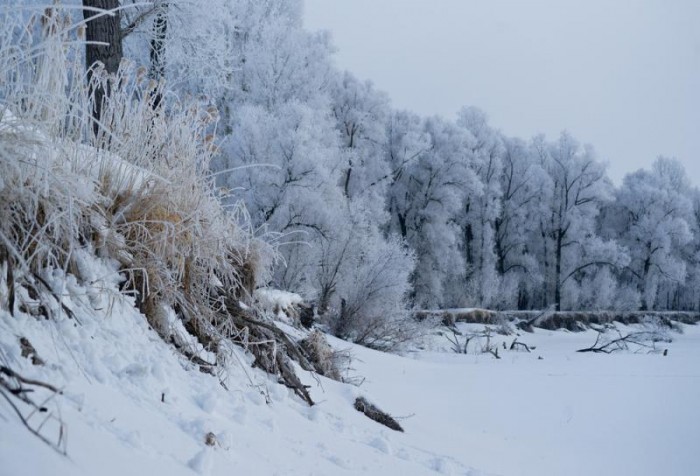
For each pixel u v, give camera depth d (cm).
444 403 939
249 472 268
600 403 1112
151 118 484
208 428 285
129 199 406
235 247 536
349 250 2117
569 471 655
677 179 6856
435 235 4241
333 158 2908
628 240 5950
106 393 261
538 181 5238
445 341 2556
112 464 190
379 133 3953
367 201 3559
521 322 3678
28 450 162
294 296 1093
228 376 433
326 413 527
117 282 372
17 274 276
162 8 1267
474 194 4769
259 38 2989
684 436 894
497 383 1234
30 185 287
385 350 1895
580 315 4047
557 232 5250
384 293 1933
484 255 4684
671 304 6294
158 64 1350
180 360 389
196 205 452
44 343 265
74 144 374
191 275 444
